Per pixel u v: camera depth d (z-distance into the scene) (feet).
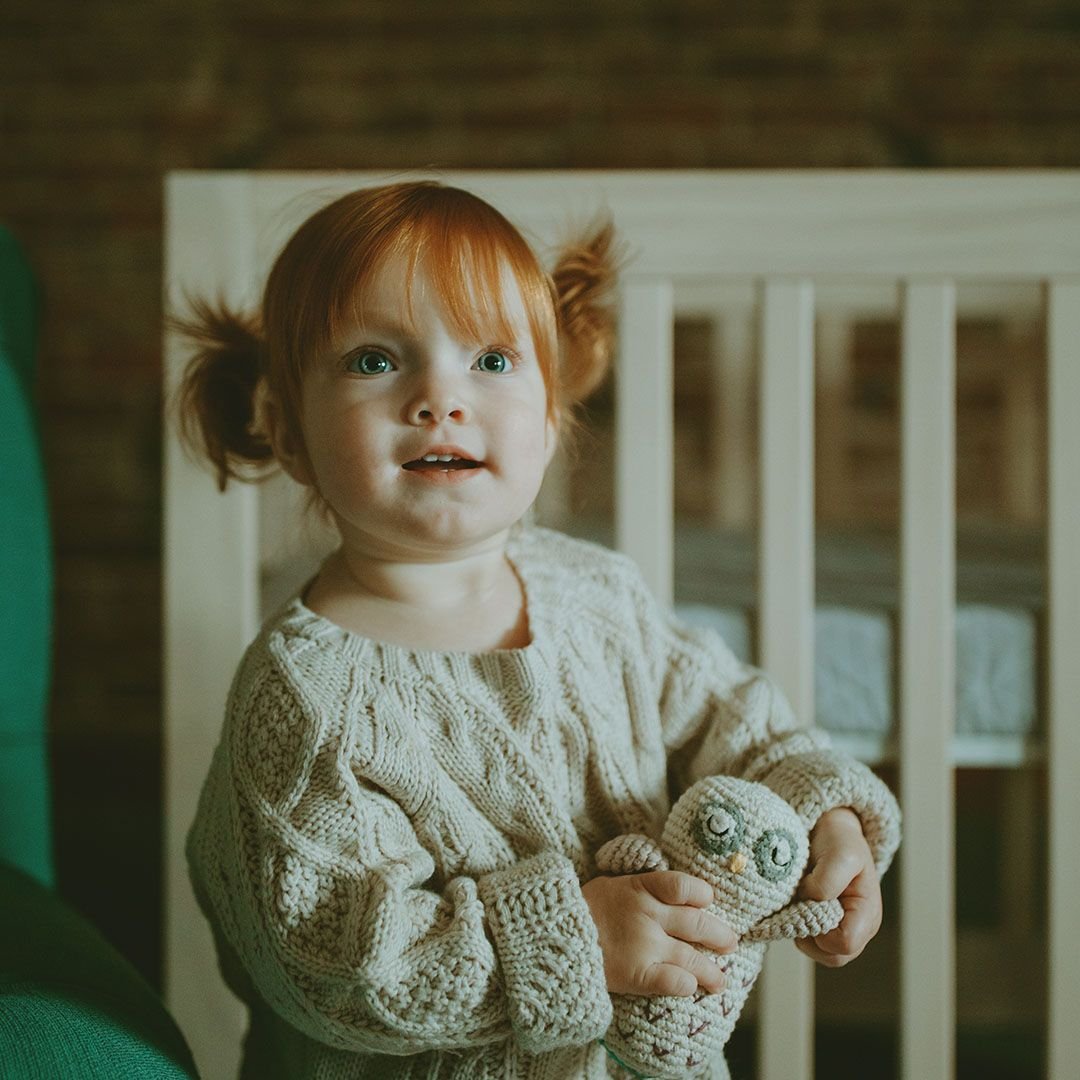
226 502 2.94
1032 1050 4.42
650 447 2.94
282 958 1.93
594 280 2.60
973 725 3.14
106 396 7.87
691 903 1.92
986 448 8.12
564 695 2.24
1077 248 2.91
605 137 8.05
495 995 1.86
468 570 2.26
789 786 2.20
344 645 2.15
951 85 7.98
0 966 2.20
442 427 2.04
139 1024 2.19
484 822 2.10
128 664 7.76
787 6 7.98
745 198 2.93
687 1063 1.91
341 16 7.99
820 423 7.34
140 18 7.91
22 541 3.16
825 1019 4.17
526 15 8.01
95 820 6.64
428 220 2.13
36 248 7.90
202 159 7.97
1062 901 2.95
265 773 2.05
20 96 7.90
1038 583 3.30
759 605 2.95
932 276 2.92
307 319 2.15
